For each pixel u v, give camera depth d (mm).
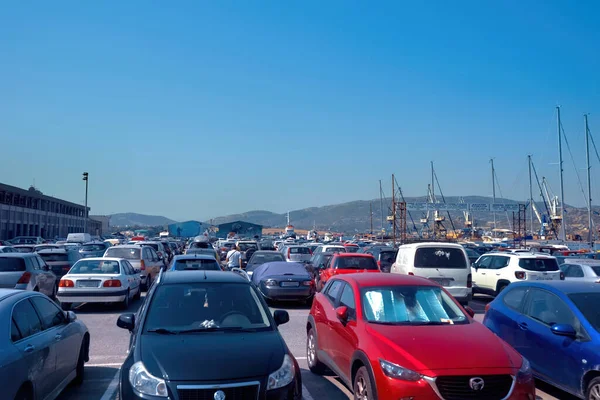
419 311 6969
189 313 6250
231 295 6645
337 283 8312
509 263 17297
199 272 7363
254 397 4965
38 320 6199
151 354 5289
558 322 7281
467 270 14586
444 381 5430
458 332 6359
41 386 5750
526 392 5582
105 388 7543
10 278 13945
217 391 4863
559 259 23453
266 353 5453
